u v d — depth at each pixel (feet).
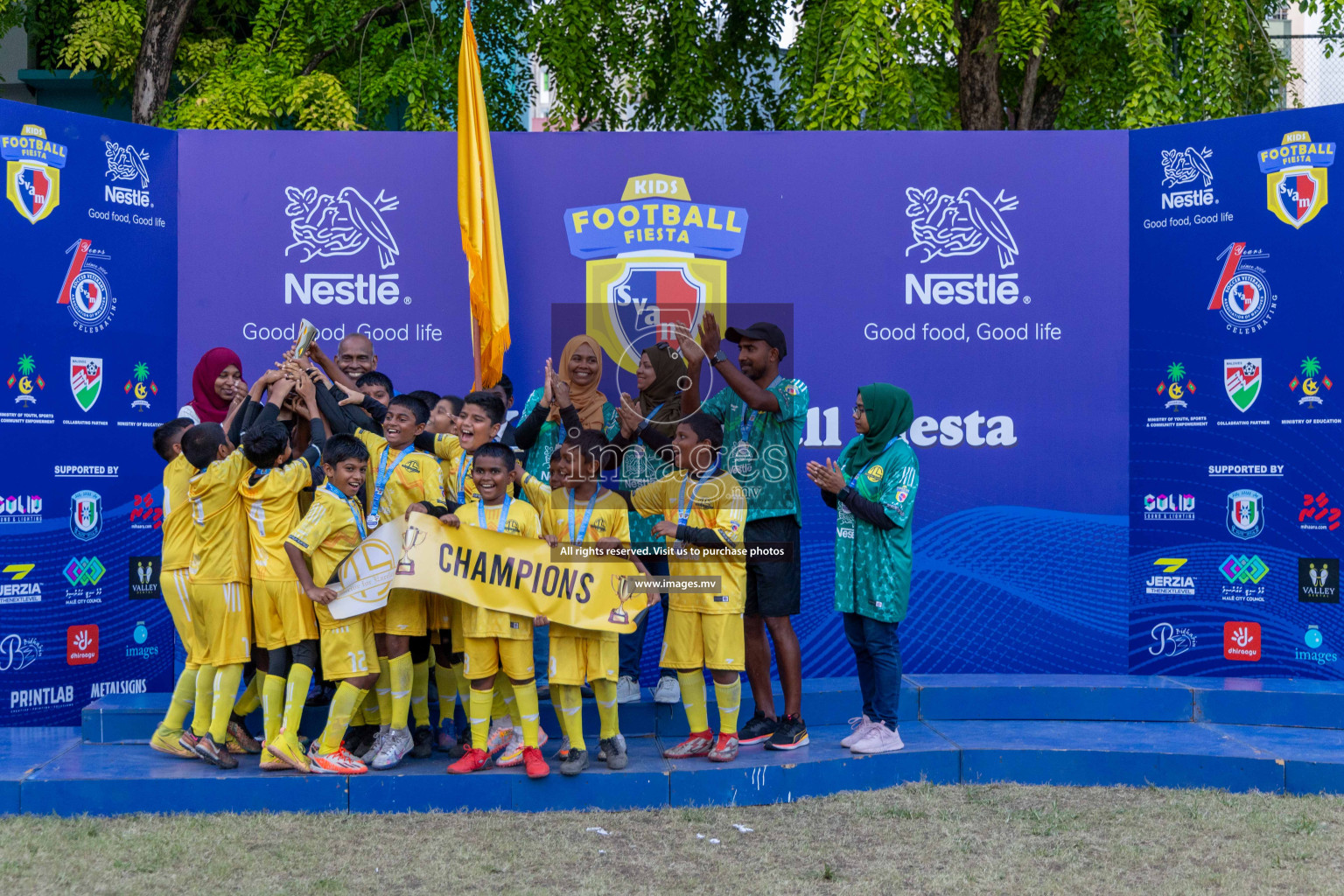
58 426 17.67
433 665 15.98
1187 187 18.63
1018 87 34.35
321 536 13.35
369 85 30.01
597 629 13.83
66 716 17.78
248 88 27.22
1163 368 18.84
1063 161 19.24
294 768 13.79
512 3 32.60
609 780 13.80
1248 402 18.11
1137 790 14.73
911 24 25.36
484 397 14.34
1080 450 19.13
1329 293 17.48
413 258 19.21
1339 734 16.01
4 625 17.24
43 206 17.51
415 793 13.62
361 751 14.99
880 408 14.80
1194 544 18.54
